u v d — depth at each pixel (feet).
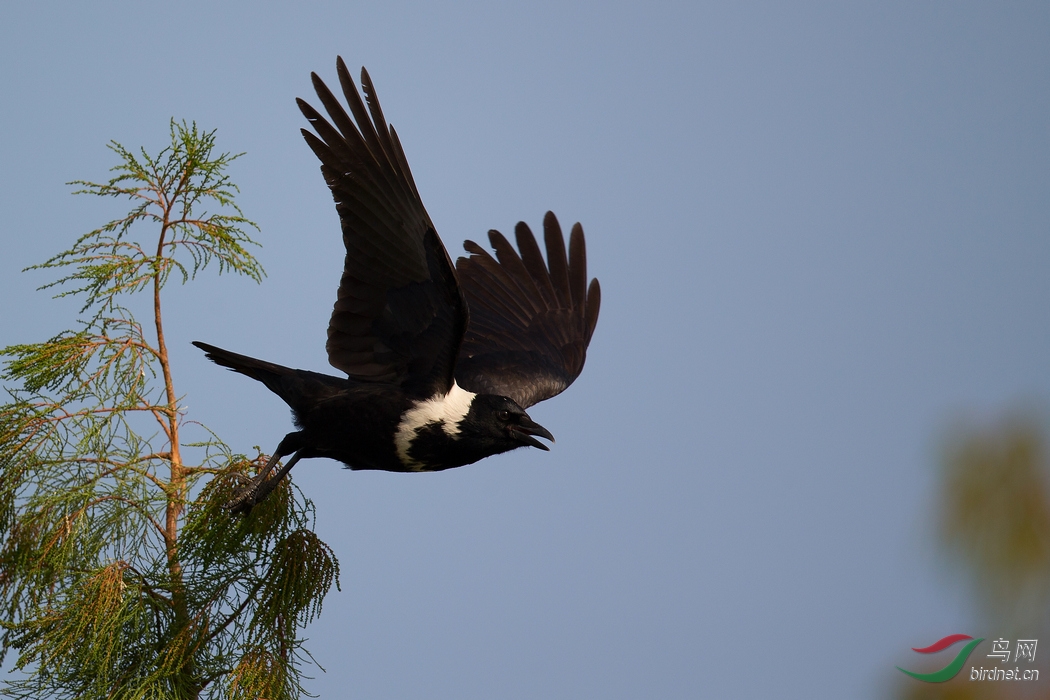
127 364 33.50
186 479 32.89
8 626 30.94
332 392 40.55
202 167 34.24
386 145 35.42
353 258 38.32
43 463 31.94
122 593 31.45
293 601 33.14
